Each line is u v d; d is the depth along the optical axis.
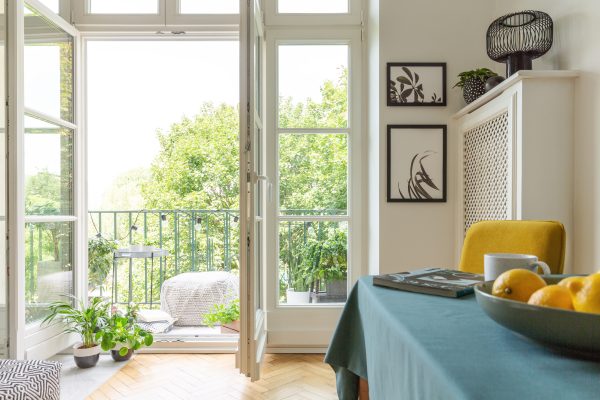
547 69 1.71
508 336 0.60
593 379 0.44
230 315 2.74
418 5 2.22
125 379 2.02
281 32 2.47
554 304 0.50
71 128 2.40
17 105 1.87
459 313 0.74
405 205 2.21
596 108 1.39
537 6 1.78
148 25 2.41
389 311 0.76
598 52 1.38
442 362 0.50
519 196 1.53
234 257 4.84
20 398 1.13
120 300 4.69
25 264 2.05
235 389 1.91
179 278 3.26
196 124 6.34
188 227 4.84
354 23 2.46
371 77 2.38
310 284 2.51
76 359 2.15
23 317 1.89
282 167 2.51
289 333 2.41
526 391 0.41
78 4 2.40
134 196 6.18
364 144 2.48
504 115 1.68
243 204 1.91
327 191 2.52
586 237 1.44
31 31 2.08
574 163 1.51
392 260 2.21
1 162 1.92
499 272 0.84
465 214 2.11
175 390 1.90
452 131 2.21
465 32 2.22
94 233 4.33
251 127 1.91
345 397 1.20
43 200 2.18
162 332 2.80
